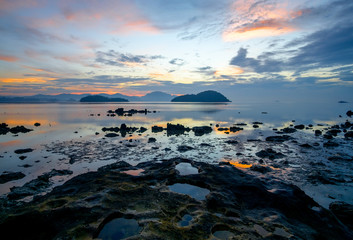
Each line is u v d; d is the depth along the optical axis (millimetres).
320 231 10422
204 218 10820
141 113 107438
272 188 15344
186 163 21188
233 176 17141
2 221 10078
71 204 11734
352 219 12258
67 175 20438
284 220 11031
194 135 43875
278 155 27219
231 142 36000
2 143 35438
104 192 13391
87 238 9250
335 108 151250
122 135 43250
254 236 9562
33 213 10688
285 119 75750
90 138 39750
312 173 19766
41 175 19578
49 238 9211
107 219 10719
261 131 49000
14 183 18750
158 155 27828
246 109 144125
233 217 11203
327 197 15492
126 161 25125
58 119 73625
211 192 13930
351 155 27094
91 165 23734
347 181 18406
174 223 10422
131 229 10047
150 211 11445
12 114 93688
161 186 15125
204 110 133625
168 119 77000
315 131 45438
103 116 86875
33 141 36938
